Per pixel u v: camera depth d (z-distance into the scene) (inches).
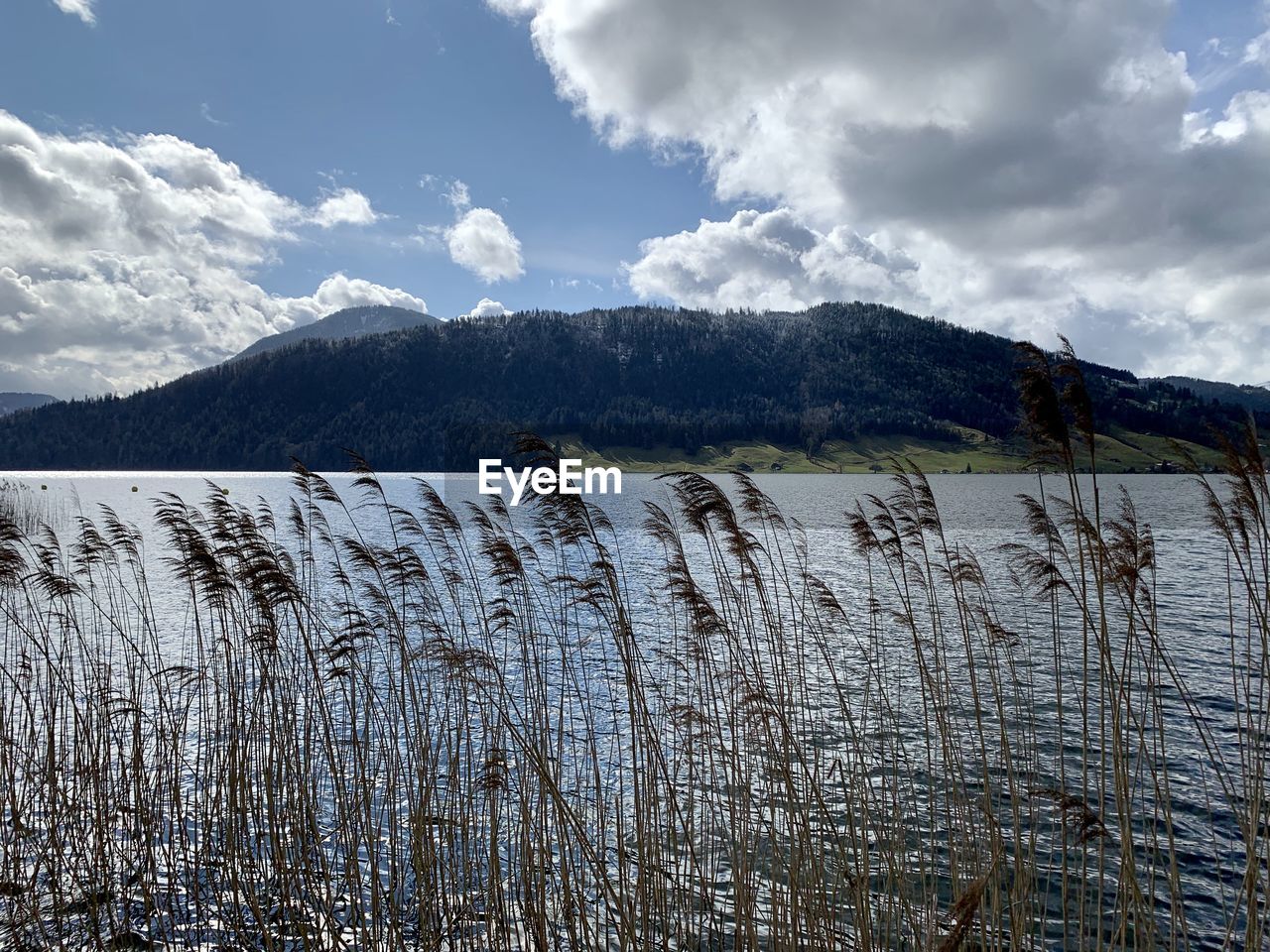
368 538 1800.0
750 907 318.7
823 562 1745.8
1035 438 314.5
